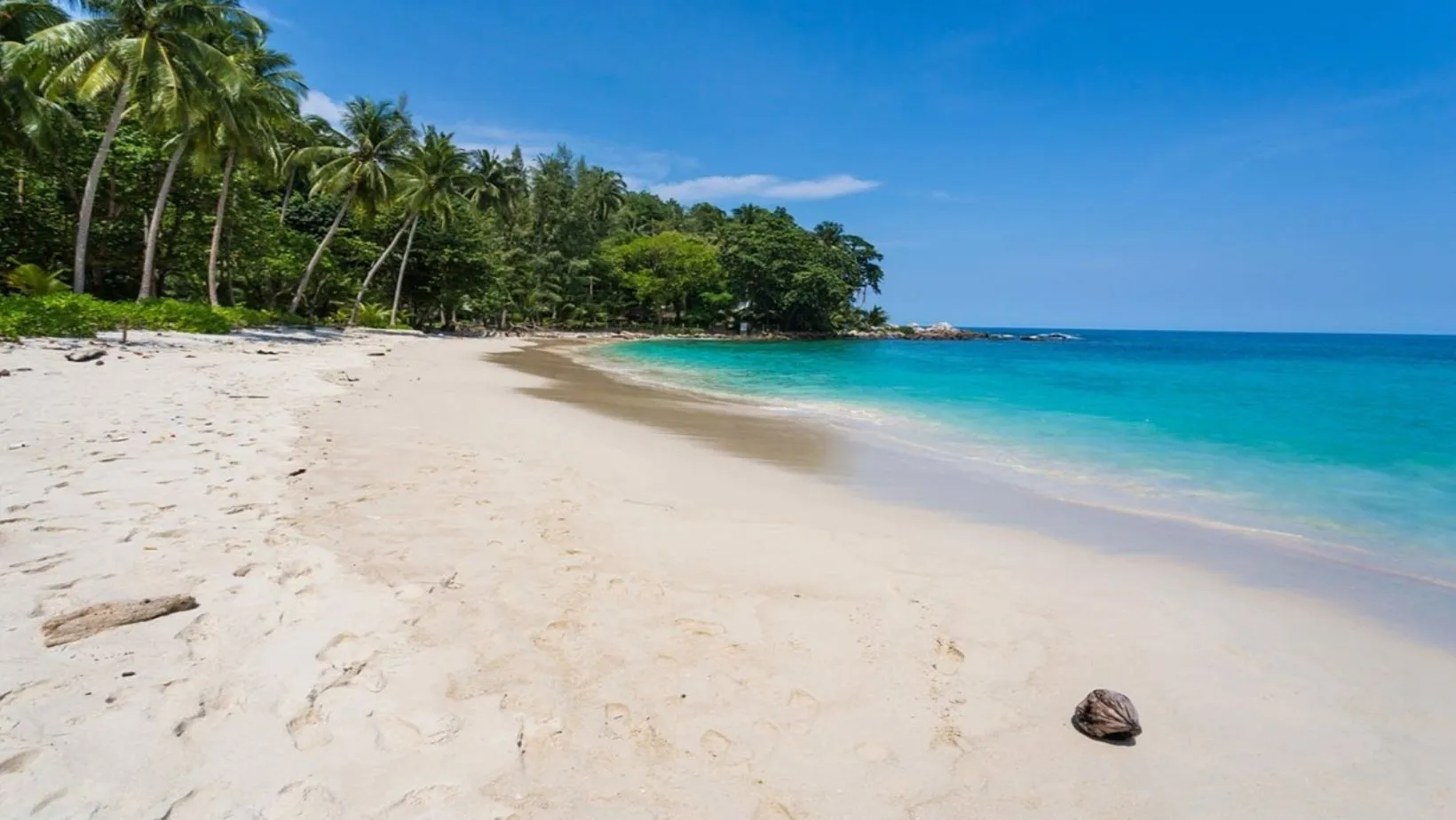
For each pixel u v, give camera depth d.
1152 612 4.57
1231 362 38.53
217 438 7.64
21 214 25.38
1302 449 11.04
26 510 4.82
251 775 2.45
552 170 62.72
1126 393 20.02
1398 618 4.62
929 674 3.61
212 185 29.25
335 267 40.03
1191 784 2.83
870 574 5.01
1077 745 3.05
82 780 2.33
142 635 3.28
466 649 3.49
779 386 22.19
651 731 2.95
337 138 35.78
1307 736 3.21
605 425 11.86
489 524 5.53
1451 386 22.23
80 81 20.81
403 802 2.40
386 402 12.02
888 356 45.34
